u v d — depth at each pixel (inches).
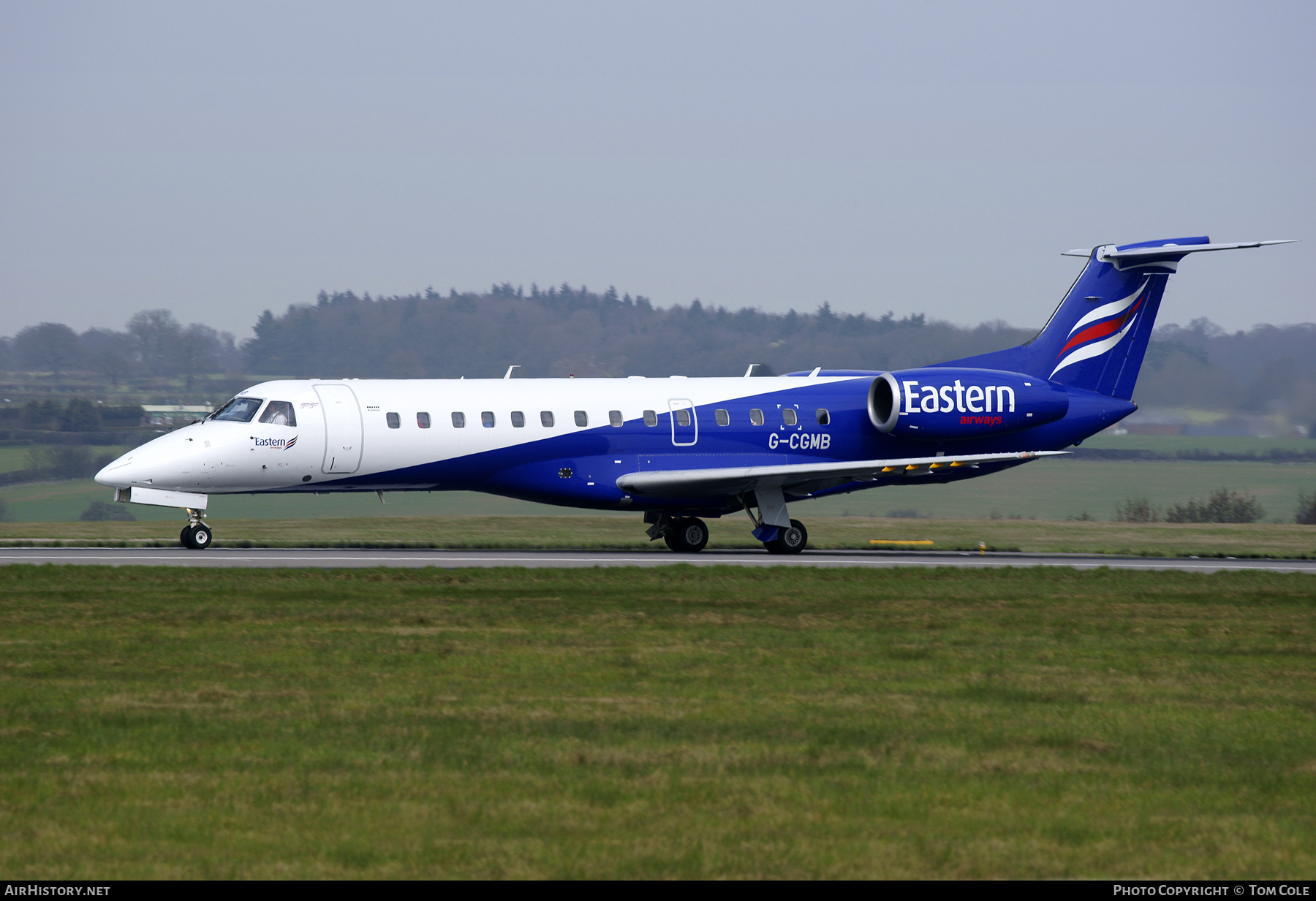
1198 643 2598.4
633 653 2345.0
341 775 1524.4
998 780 1551.4
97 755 1596.9
